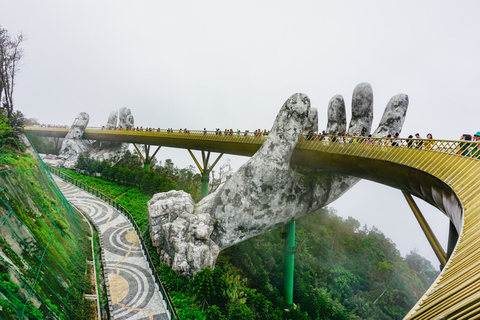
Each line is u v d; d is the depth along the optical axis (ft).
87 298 58.39
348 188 98.43
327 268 154.81
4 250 43.09
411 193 56.13
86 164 174.50
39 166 80.07
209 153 129.70
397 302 158.71
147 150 168.55
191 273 74.13
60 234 66.85
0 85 88.38
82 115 211.61
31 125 262.47
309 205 92.07
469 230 24.20
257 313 72.84
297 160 92.12
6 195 52.34
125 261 80.28
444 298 16.46
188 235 80.02
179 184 185.16
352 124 92.27
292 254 100.68
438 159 44.86
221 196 88.22
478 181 30.42
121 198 134.00
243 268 105.81
